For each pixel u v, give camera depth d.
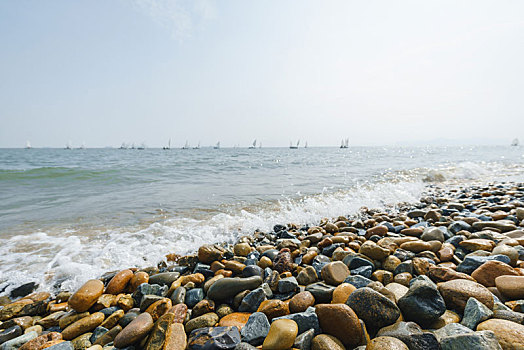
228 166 18.06
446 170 12.79
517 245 3.24
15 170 12.92
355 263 3.04
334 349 1.66
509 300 2.14
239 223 5.18
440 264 3.04
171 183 10.34
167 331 1.94
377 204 6.77
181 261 3.47
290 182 10.35
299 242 4.07
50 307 2.60
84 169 14.00
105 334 2.15
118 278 2.85
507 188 8.22
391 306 1.94
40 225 4.97
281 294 2.57
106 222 5.17
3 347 2.02
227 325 2.12
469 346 1.52
